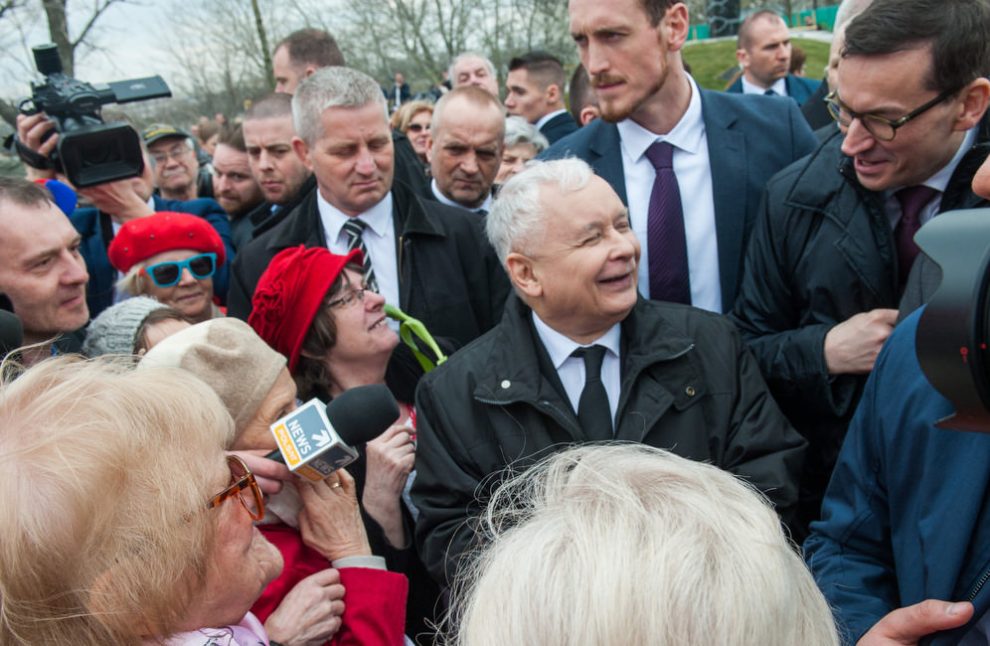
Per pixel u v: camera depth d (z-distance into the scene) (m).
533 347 1.88
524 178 1.84
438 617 2.04
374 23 20.73
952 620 1.12
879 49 1.69
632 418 1.80
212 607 1.10
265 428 1.61
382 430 1.50
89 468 0.96
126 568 0.96
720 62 14.96
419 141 5.52
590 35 2.26
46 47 2.63
